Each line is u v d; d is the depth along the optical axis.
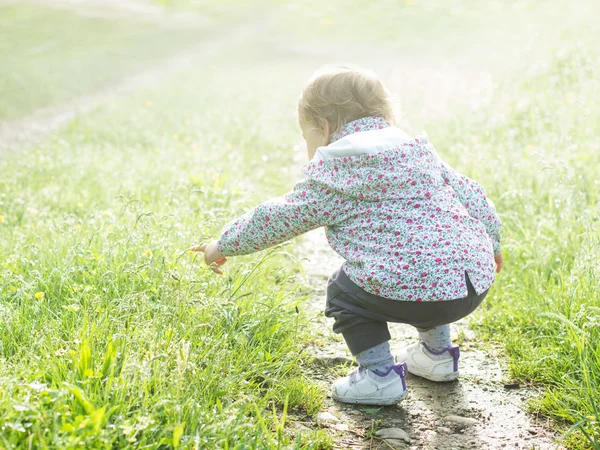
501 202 4.61
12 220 4.51
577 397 2.47
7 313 2.66
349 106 2.52
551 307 3.07
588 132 5.54
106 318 2.59
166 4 36.41
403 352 2.87
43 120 10.50
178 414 2.02
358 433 2.40
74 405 2.02
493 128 6.60
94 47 21.84
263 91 13.09
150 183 5.43
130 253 3.34
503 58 13.02
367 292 2.40
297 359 2.75
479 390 2.71
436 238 2.36
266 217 2.51
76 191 5.33
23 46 20.33
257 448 2.06
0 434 1.86
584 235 3.42
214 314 2.80
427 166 2.45
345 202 2.43
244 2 40.03
